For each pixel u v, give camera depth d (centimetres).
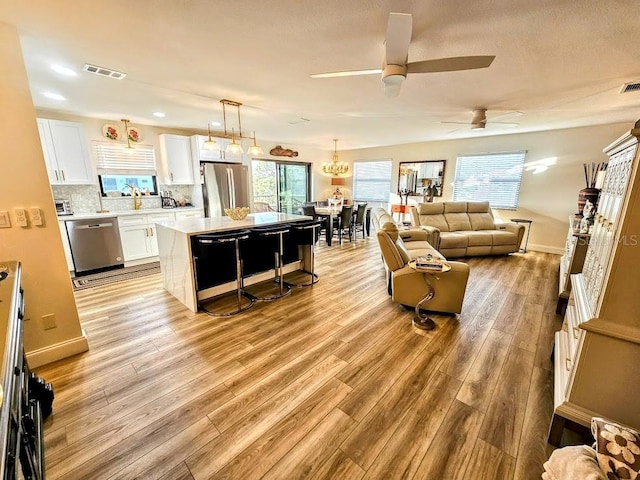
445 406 172
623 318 125
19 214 191
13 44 178
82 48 204
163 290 352
